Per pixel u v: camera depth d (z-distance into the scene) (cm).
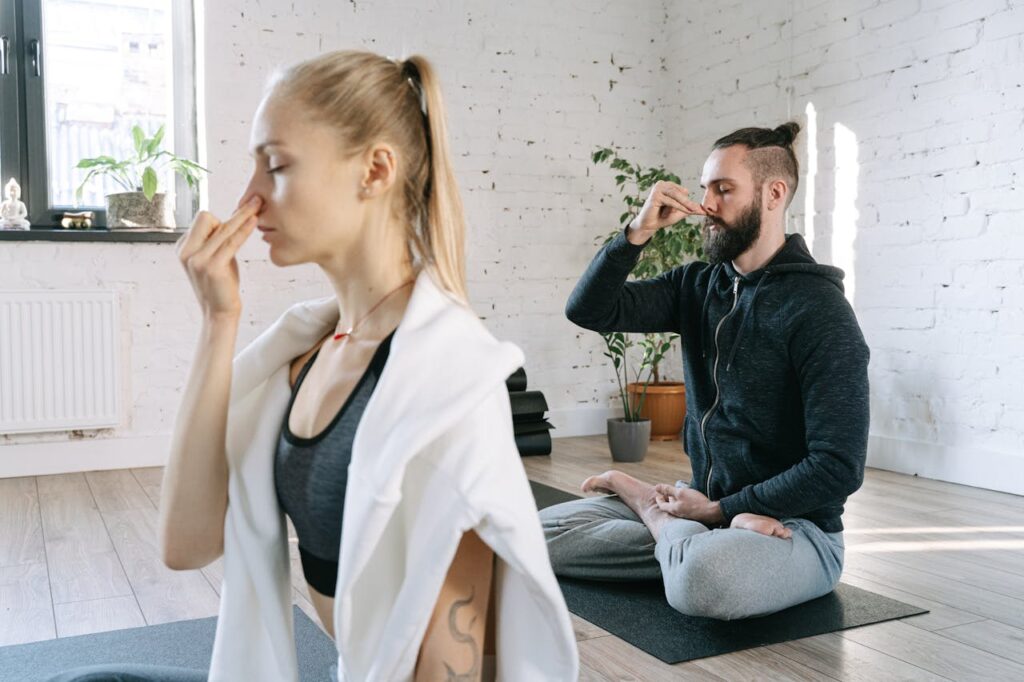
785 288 231
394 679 75
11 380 425
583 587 259
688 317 258
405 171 85
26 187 464
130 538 321
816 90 479
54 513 357
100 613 244
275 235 83
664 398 539
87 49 474
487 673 87
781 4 498
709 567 221
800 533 236
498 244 542
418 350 76
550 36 550
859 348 222
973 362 404
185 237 84
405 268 87
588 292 249
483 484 73
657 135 589
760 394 233
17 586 267
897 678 197
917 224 427
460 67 526
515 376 507
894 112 436
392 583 78
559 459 482
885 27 439
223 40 467
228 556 90
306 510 85
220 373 86
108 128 481
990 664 204
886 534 321
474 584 81
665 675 198
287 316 94
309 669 202
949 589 259
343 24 493
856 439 215
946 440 418
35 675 201
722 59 541
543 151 552
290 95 81
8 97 459
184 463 87
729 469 242
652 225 239
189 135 489
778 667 202
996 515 348
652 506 257
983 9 394
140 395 457
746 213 233
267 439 90
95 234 441
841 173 466
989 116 393
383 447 72
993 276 394
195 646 219
